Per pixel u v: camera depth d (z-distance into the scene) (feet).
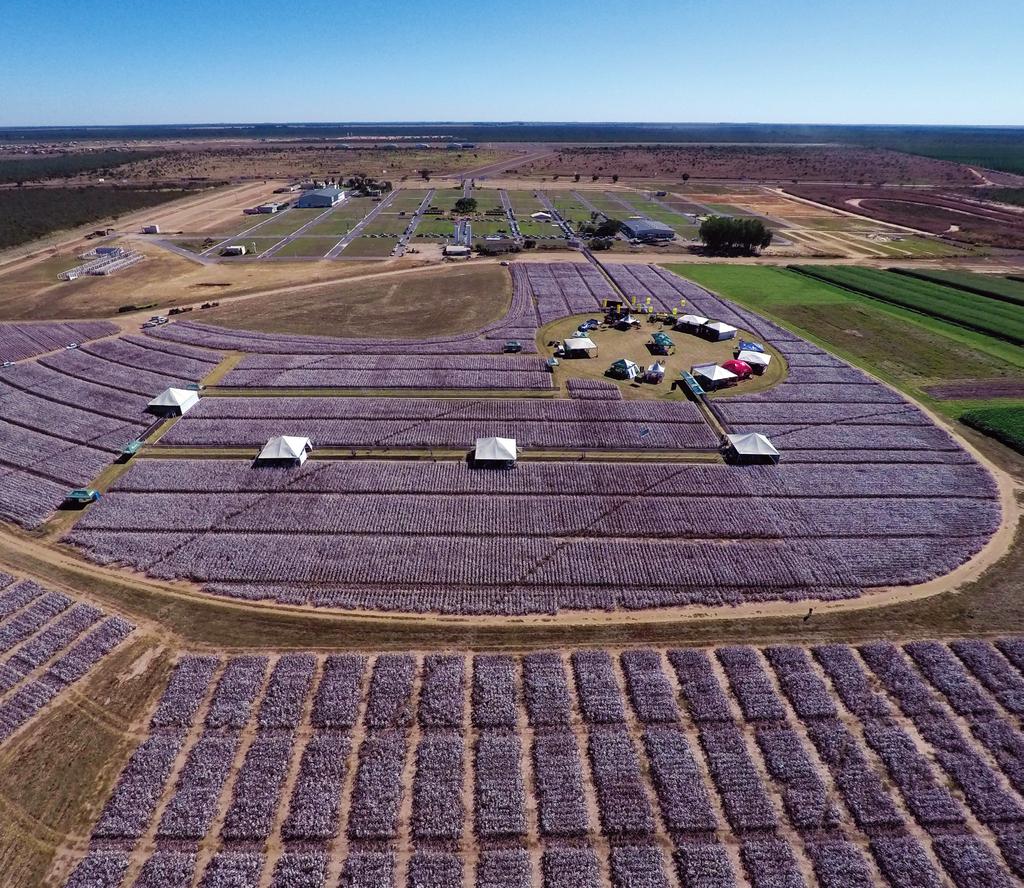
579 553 149.28
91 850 91.20
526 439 197.36
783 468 183.42
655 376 235.81
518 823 94.27
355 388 230.89
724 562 146.72
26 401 218.18
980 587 140.46
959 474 181.37
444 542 152.05
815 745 106.83
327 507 164.66
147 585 139.95
